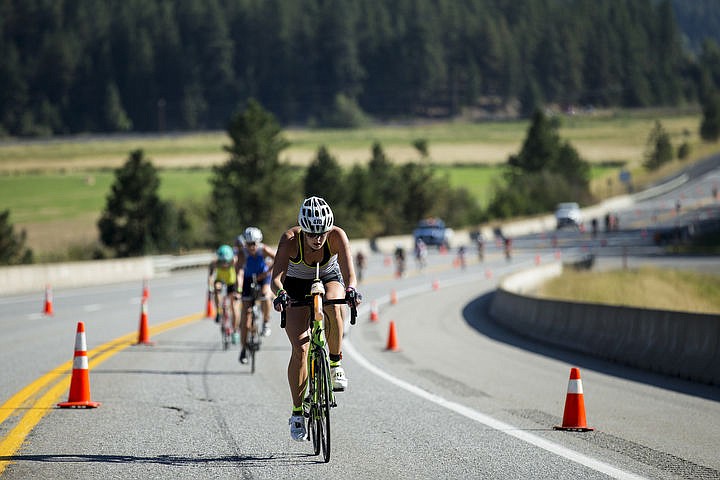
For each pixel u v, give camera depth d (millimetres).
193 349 60625
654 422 35250
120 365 51656
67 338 66812
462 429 33281
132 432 32219
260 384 44812
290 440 31000
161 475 25797
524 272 132000
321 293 26000
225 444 30266
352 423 34531
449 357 61000
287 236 26844
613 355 59406
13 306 101062
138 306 101125
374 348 66250
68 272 139625
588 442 30844
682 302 123250
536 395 42938
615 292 126750
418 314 100188
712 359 48219
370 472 26234
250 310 49375
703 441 31375
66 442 30375
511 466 27078
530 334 77312
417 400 40562
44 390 41625
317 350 26578
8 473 25859
